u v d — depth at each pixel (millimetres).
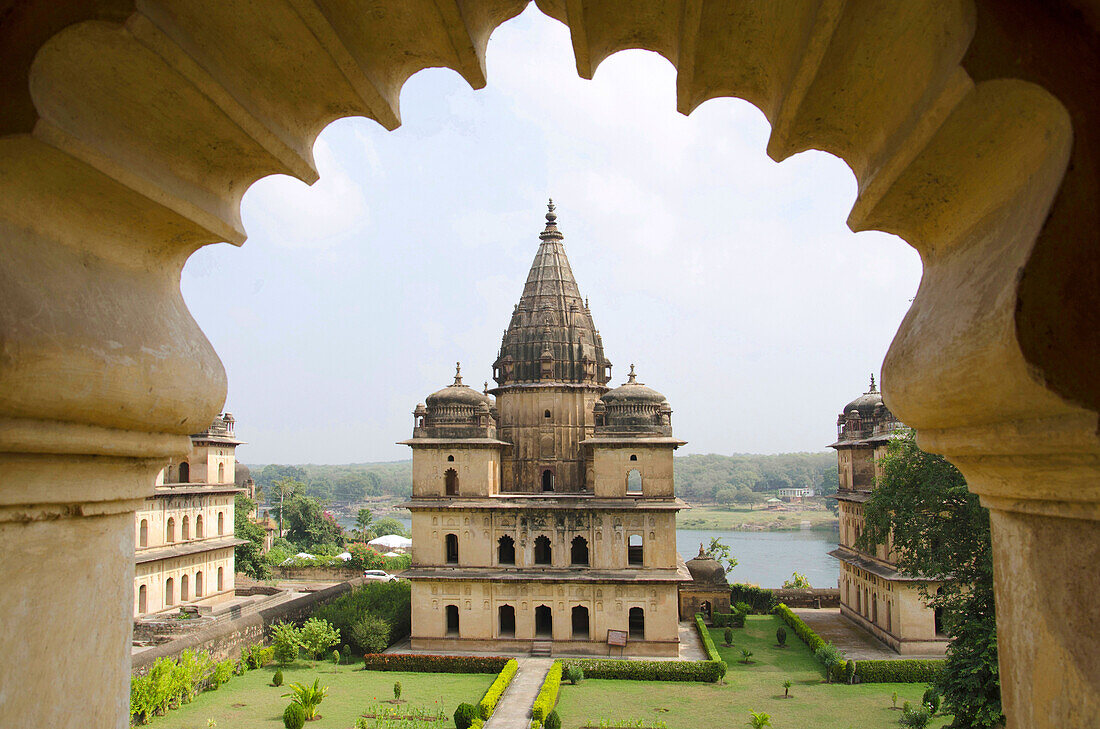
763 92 5621
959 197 4328
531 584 41906
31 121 3746
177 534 47938
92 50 4000
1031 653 4102
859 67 4492
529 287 52125
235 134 4945
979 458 4285
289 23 4609
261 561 67188
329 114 5605
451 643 42094
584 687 36188
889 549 41438
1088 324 3354
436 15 4926
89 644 4625
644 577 41188
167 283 5359
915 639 39500
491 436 45156
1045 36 3447
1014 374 3432
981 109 3670
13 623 4004
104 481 4648
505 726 30469
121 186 4383
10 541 3996
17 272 3908
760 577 97000
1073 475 3529
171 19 4188
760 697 34406
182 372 5039
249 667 39625
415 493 44188
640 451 43500
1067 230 3352
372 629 42031
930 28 3893
